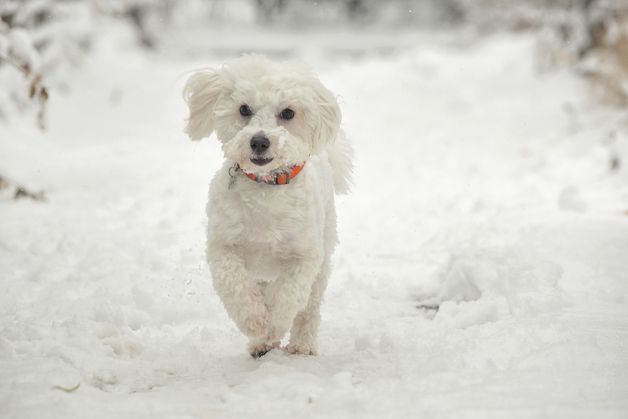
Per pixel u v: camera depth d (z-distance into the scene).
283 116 5.88
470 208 11.30
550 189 12.30
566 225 9.26
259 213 5.65
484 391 4.80
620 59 18.52
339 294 7.77
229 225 5.68
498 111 21.55
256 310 5.60
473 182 13.38
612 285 7.24
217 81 6.00
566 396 4.68
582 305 6.75
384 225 10.55
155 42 38.88
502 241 8.89
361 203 12.02
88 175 13.62
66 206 11.12
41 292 7.42
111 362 5.53
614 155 13.23
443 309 6.92
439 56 28.78
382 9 61.62
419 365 5.36
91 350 5.68
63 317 6.66
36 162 14.80
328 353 6.17
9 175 12.98
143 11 37.81
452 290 7.41
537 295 6.66
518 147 16.92
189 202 11.23
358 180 14.02
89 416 4.48
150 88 25.78
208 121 6.15
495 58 28.19
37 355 5.53
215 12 62.88
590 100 19.58
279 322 5.72
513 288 6.88
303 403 4.77
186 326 6.75
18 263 8.32
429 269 8.59
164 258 8.40
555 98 22.09
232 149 5.52
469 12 39.59
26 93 17.34
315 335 6.18
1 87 17.05
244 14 63.78
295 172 5.66
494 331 5.98
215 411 4.71
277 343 6.09
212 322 6.84
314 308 6.17
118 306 6.86
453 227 9.95
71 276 7.81
